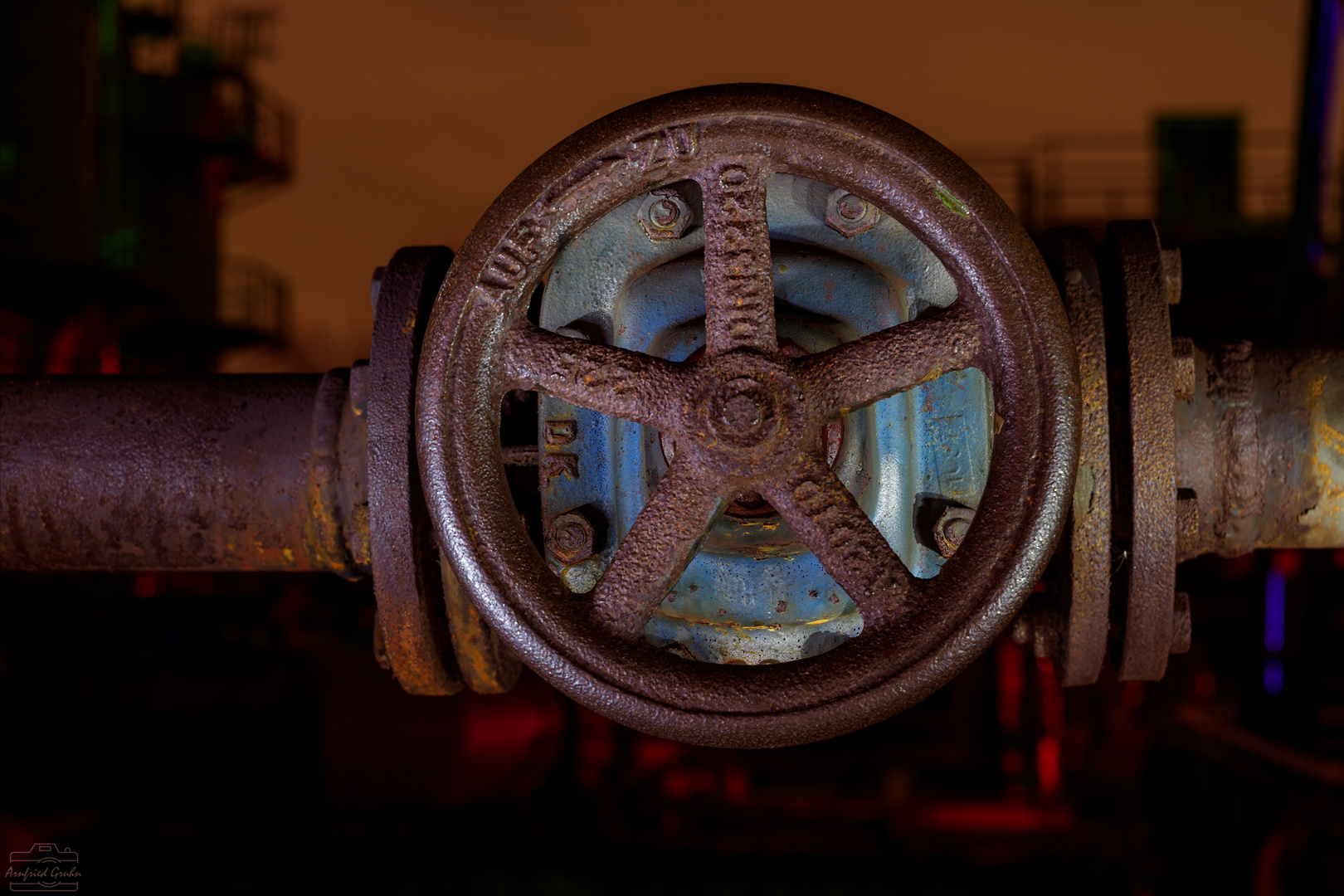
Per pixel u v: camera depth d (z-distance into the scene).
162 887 1.55
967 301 0.76
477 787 1.96
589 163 0.76
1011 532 0.74
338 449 0.83
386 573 0.80
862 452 0.81
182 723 1.78
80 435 0.85
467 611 0.80
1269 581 1.54
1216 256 2.40
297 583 2.97
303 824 1.72
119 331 5.00
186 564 0.86
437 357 0.76
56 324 4.75
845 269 0.81
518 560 0.76
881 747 2.50
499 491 0.77
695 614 0.82
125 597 2.71
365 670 1.96
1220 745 1.51
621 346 0.82
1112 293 0.82
